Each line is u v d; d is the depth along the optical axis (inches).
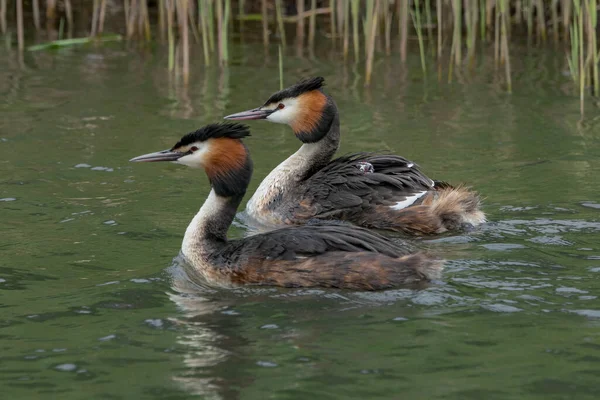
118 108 781.9
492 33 1036.5
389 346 376.8
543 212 553.3
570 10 1003.3
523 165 649.0
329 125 606.9
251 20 1092.5
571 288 433.4
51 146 688.4
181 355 371.9
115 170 642.8
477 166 647.1
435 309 412.2
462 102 807.1
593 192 589.0
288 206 571.8
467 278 447.8
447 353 370.0
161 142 694.5
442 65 925.8
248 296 437.4
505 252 487.5
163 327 399.9
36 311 418.3
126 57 943.0
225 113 767.7
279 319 407.2
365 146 689.0
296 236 462.0
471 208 541.6
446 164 651.5
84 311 418.3
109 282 454.6
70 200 582.9
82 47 976.9
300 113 604.7
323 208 561.3
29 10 1087.6
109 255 494.0
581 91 759.1
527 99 815.7
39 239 516.1
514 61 939.3
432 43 973.2
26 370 360.8
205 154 487.2
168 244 511.8
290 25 1077.8
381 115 767.7
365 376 351.6
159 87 844.6
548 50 979.3
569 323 394.9
